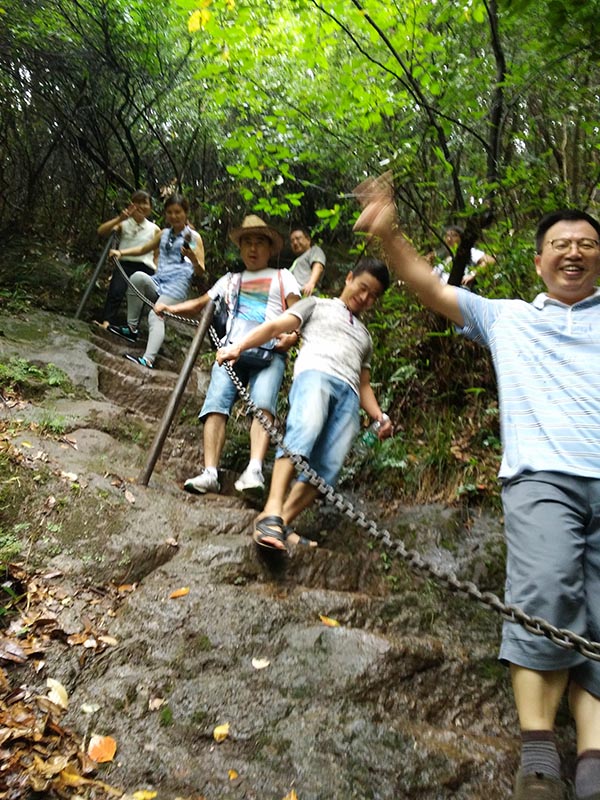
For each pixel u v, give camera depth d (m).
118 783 1.77
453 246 4.99
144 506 3.10
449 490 3.88
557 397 1.95
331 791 1.88
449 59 4.53
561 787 1.66
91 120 8.27
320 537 3.60
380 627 2.80
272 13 4.98
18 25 7.09
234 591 2.63
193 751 1.94
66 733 1.86
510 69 4.39
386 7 4.37
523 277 4.44
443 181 5.86
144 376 5.20
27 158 7.73
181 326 6.88
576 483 1.89
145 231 6.29
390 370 4.74
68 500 2.90
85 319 6.16
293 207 9.34
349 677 2.32
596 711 1.79
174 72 8.59
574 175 5.25
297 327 3.30
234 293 3.95
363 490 4.02
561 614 1.77
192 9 4.59
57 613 2.31
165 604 2.48
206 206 8.89
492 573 3.33
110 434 4.03
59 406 4.09
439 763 2.07
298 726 2.09
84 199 8.23
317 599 2.76
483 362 4.52
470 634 2.93
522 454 1.95
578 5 2.80
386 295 5.08
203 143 9.63
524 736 1.75
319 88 5.75
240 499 3.82
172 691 2.12
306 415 3.11
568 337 2.00
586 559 1.91
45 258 7.04
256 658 2.34
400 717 2.29
